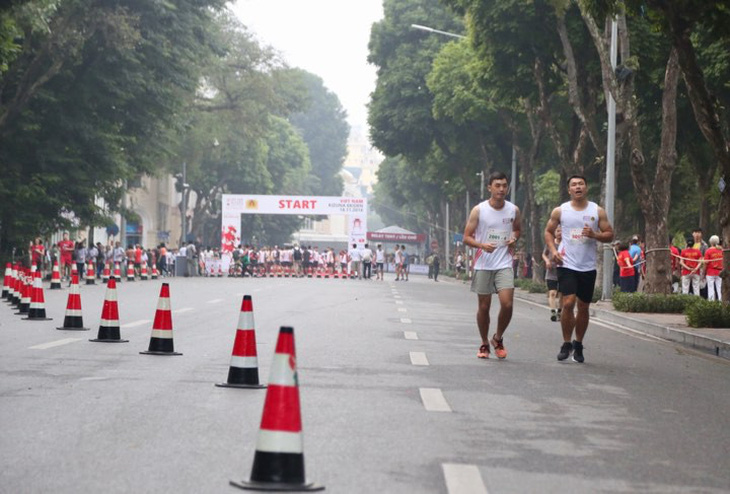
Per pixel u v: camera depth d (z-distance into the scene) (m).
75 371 14.12
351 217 76.31
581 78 41.38
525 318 29.27
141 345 17.64
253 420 10.49
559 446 9.73
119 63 52.53
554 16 39.50
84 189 53.56
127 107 55.38
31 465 8.36
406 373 14.70
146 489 7.60
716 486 8.32
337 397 12.20
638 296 31.53
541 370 15.78
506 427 10.62
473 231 16.72
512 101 45.19
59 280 42.06
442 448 9.40
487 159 69.19
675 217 53.44
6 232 52.69
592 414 11.70
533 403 12.33
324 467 8.45
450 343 19.72
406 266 79.81
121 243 74.81
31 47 49.19
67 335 19.55
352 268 79.81
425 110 73.06
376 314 27.98
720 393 14.03
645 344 22.17
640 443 10.06
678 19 22.31
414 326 23.84
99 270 64.44
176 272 78.75
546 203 74.12
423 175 91.00
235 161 103.06
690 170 49.97
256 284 52.66
